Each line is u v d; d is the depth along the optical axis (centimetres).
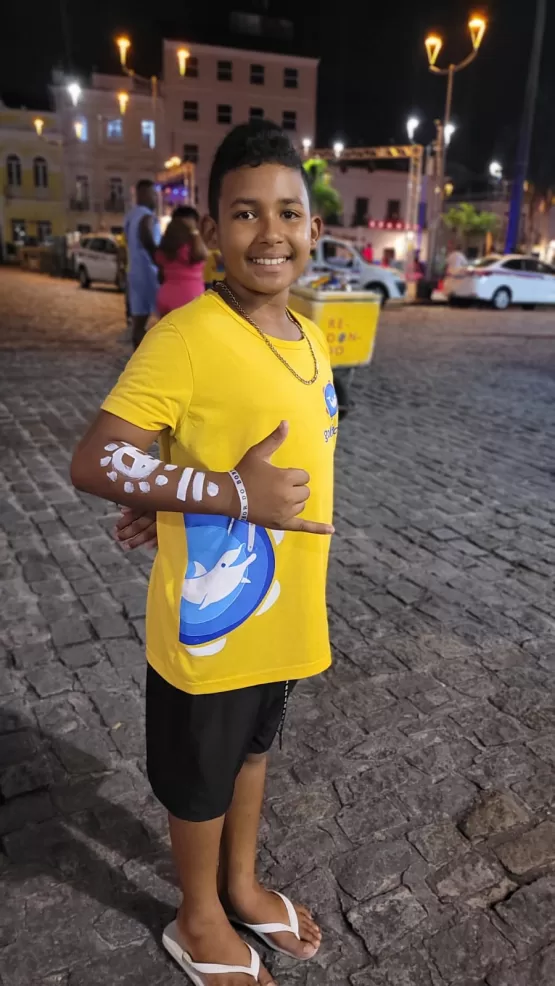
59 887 192
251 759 167
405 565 375
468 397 771
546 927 186
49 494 450
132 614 320
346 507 449
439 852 206
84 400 680
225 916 169
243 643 143
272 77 4241
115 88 4159
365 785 230
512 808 222
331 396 147
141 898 190
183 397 128
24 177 4275
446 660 295
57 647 295
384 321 1556
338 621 321
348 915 188
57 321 1268
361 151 2391
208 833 154
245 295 136
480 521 435
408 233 2344
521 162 2242
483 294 1891
